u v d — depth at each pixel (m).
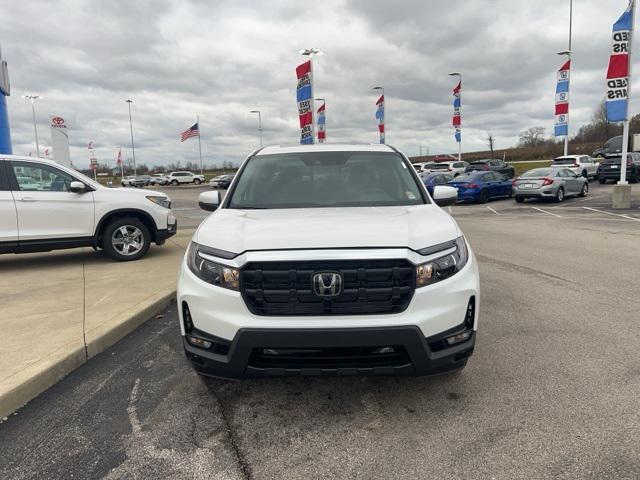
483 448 2.76
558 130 28.98
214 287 2.99
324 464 2.66
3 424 3.10
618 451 2.68
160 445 2.87
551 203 20.19
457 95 37.88
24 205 7.34
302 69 20.52
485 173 22.47
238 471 2.62
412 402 3.32
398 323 2.83
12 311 5.12
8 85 13.84
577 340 4.38
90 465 2.68
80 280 6.64
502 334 4.56
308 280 2.88
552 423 2.99
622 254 8.55
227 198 4.14
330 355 2.91
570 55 28.11
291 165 4.48
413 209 3.74
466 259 3.24
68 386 3.64
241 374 2.94
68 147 19.11
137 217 8.38
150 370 3.93
